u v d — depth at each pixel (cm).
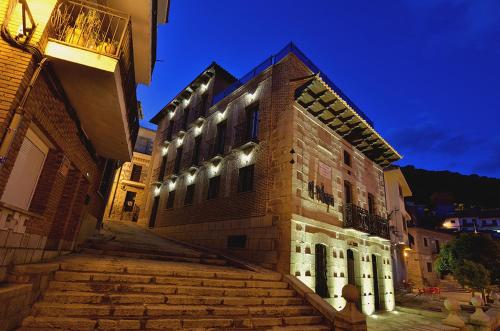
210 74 1944
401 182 2725
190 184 1717
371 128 1462
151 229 1970
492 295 2212
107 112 681
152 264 801
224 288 742
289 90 1241
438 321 1195
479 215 5547
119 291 601
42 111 512
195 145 1834
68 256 771
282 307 732
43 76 497
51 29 514
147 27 847
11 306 403
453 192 7750
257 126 1367
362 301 1266
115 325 493
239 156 1383
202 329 551
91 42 577
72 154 716
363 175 1598
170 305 598
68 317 480
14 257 505
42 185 611
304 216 1083
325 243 1144
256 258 1085
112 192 2477
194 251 1220
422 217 6212
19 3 474
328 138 1377
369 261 1398
